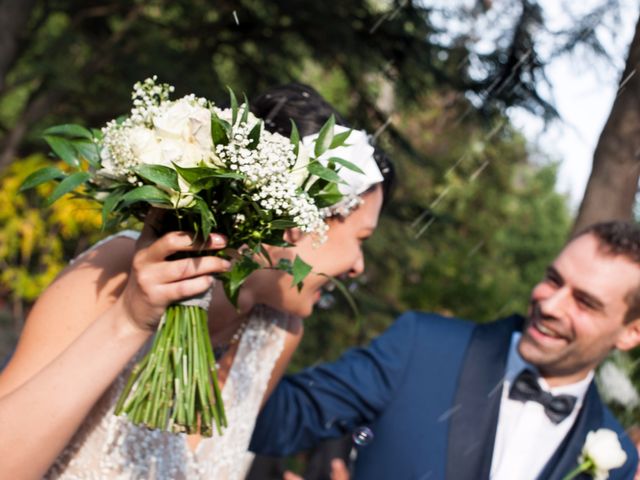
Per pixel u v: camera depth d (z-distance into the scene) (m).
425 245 8.11
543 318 2.60
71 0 9.24
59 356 1.69
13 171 8.65
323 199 1.80
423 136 10.44
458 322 2.88
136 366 1.76
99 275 1.88
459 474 2.62
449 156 10.09
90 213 8.33
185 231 1.73
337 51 8.21
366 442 2.65
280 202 1.68
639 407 3.97
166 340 1.74
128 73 8.78
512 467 2.66
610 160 4.47
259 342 2.29
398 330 2.83
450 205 11.23
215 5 8.88
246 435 2.28
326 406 2.71
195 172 1.62
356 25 8.09
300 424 2.72
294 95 2.08
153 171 1.61
